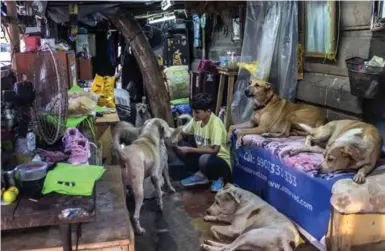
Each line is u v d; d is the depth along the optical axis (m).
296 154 3.00
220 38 6.61
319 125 3.54
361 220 2.38
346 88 3.53
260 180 3.44
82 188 1.68
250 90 3.78
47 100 2.04
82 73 5.36
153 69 5.60
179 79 6.89
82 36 7.32
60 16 5.07
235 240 2.58
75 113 2.94
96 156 2.51
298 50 4.21
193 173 4.20
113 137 3.08
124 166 2.88
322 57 3.86
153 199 3.63
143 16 6.97
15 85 2.18
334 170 2.56
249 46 4.58
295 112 3.62
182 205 3.51
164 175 3.79
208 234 2.93
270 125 3.72
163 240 2.84
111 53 8.47
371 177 2.44
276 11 4.18
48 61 2.02
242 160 3.77
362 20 3.32
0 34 4.10
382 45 3.11
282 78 4.28
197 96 3.76
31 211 1.50
